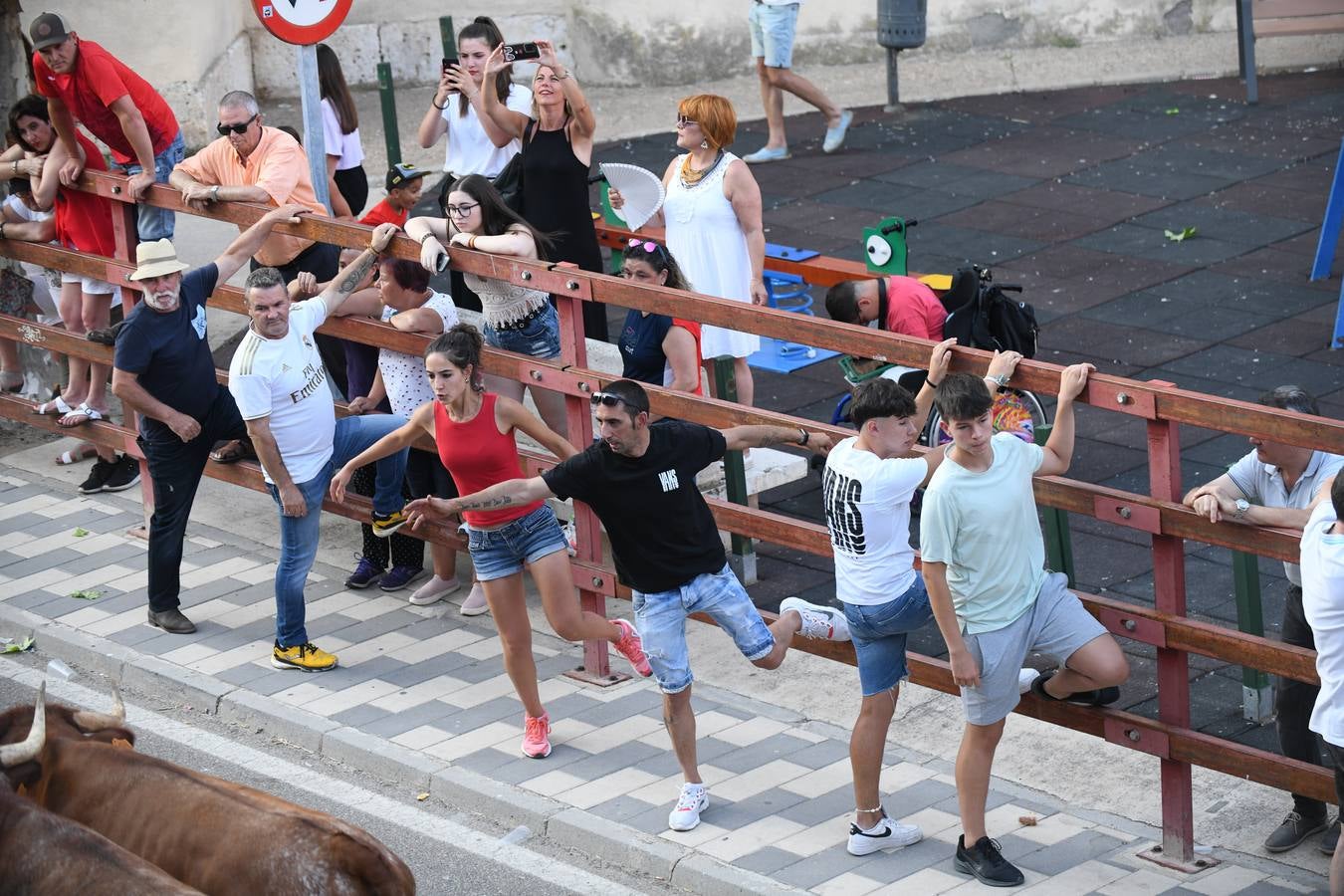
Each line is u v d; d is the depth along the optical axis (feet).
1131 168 115.55
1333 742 42.88
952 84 140.26
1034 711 50.34
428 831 53.31
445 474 66.03
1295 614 49.80
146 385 63.41
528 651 55.83
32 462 83.82
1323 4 127.03
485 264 60.64
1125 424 78.74
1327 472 49.21
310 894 36.63
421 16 148.36
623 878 50.39
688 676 51.26
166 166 76.23
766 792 53.52
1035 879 48.14
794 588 67.46
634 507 50.31
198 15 131.95
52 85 71.72
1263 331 87.56
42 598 69.41
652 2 145.89
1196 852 49.47
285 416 60.54
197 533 75.41
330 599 69.05
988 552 46.14
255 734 59.98
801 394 85.05
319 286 65.51
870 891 47.85
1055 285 95.50
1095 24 145.69
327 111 90.53
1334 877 44.14
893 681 49.42
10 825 36.42
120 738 43.52
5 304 82.17
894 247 82.28
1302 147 117.39
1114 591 65.00
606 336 79.15
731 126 76.23
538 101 77.05
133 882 35.01
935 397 49.62
